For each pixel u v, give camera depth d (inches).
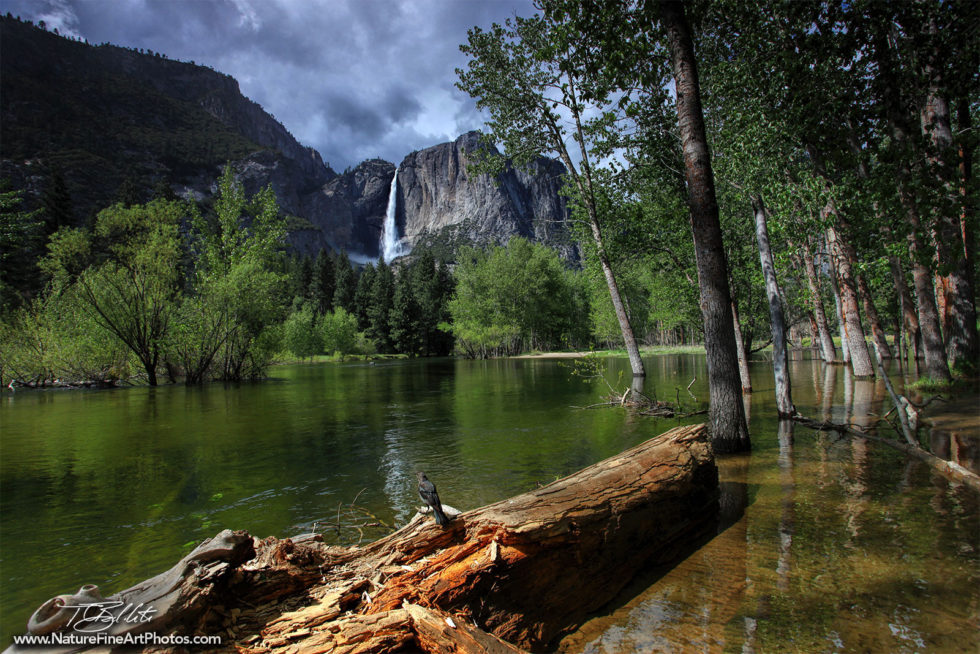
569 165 813.9
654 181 611.2
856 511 218.8
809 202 428.8
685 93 354.6
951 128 573.0
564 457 347.9
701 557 185.5
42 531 231.0
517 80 789.2
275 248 1360.7
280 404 741.9
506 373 1369.3
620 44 366.3
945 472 272.8
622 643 135.3
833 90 421.7
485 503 251.0
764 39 438.0
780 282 722.8
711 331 354.6
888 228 495.5
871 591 151.2
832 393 639.1
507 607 145.1
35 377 1184.8
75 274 1229.1
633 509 183.5
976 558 167.9
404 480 303.3
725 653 126.0
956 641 123.9
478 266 2864.2
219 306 1180.5
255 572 129.2
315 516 241.6
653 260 770.8
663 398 653.9
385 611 127.5
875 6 396.8
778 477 279.6
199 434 489.1
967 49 415.8
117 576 182.9
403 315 3499.0
